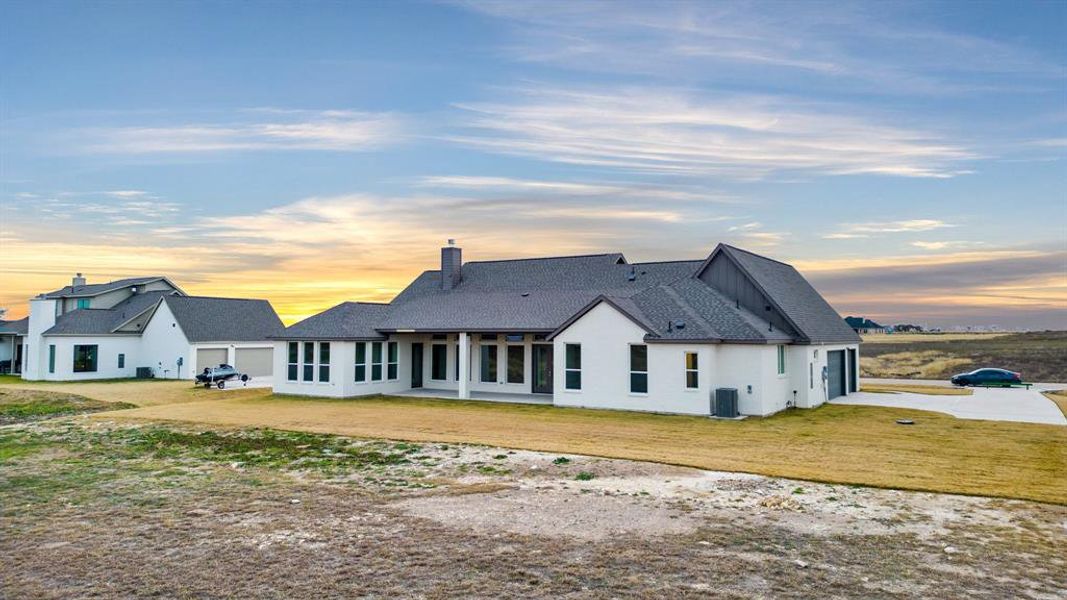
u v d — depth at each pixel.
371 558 9.14
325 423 21.83
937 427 20.81
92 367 43.91
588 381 25.53
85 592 8.01
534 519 11.03
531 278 34.28
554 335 26.33
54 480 14.50
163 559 9.18
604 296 25.19
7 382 42.41
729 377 23.83
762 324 25.61
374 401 28.44
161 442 19.38
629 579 8.30
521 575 8.45
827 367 29.20
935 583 8.16
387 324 31.17
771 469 14.63
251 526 10.74
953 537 9.99
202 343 44.12
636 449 17.06
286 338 31.11
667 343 23.86
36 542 10.01
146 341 46.16
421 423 21.75
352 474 14.94
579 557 9.12
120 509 11.91
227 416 23.75
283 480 14.38
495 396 29.80
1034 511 11.37
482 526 10.64
